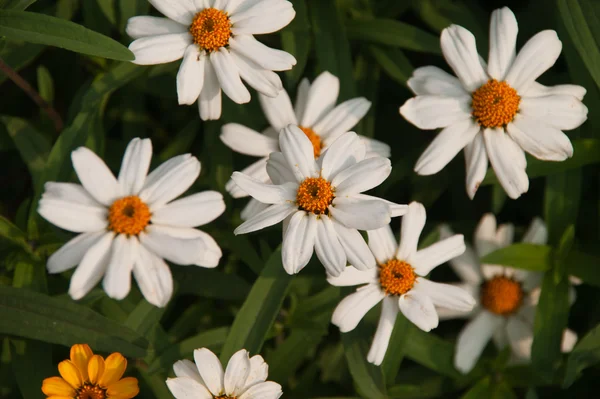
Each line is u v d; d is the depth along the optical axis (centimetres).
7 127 55
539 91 53
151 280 51
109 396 51
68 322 52
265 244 55
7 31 51
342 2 57
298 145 51
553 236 56
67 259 50
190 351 53
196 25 52
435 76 54
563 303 55
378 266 52
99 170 51
